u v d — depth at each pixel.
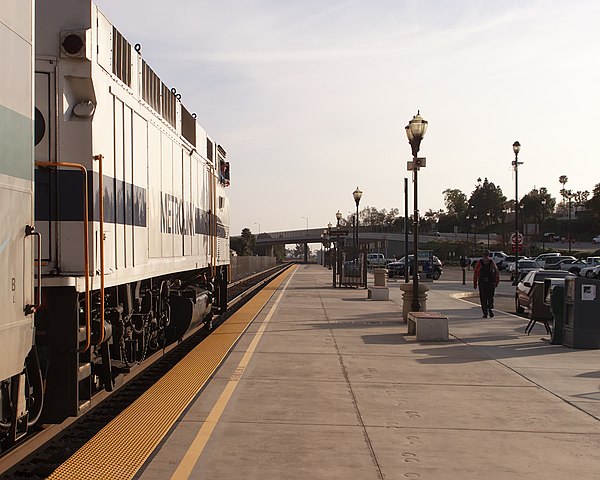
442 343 14.02
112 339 8.37
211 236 16.88
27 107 5.27
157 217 10.64
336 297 28.34
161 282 11.60
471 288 37.25
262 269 65.88
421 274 51.25
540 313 15.52
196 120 14.91
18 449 6.04
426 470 5.98
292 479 5.70
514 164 38.97
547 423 7.64
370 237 120.69
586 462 6.26
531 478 5.80
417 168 17.42
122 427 7.25
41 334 6.63
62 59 6.88
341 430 7.26
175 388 9.29
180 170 12.80
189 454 6.32
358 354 12.42
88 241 6.94
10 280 4.93
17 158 5.07
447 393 9.16
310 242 141.38
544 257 61.28
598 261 57.00
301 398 8.75
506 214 153.38
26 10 5.25
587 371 10.88
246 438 6.90
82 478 5.62
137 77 9.37
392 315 20.11
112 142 7.94
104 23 7.57
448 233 147.88
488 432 7.25
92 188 7.02
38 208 6.82
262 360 11.66
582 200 155.12
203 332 16.28
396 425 7.50
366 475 5.83
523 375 10.50
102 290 7.02
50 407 6.66
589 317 13.23
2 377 4.82
